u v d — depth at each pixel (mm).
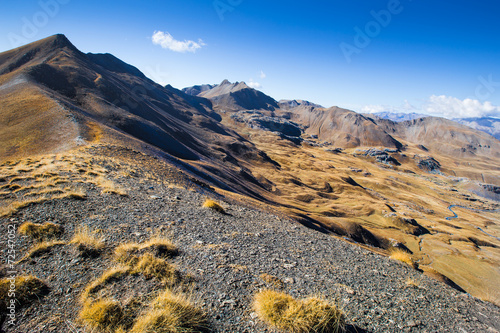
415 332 7648
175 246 10359
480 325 8953
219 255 10445
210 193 40281
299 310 6914
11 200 12414
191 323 6230
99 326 5840
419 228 167000
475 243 162250
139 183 21578
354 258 14328
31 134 55281
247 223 17109
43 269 7625
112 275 7566
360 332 7082
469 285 97812
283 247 13586
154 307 6453
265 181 181875
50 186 15078
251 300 7664
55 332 5609
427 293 10961
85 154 30734
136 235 10828
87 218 11648
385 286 10883
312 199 177875
